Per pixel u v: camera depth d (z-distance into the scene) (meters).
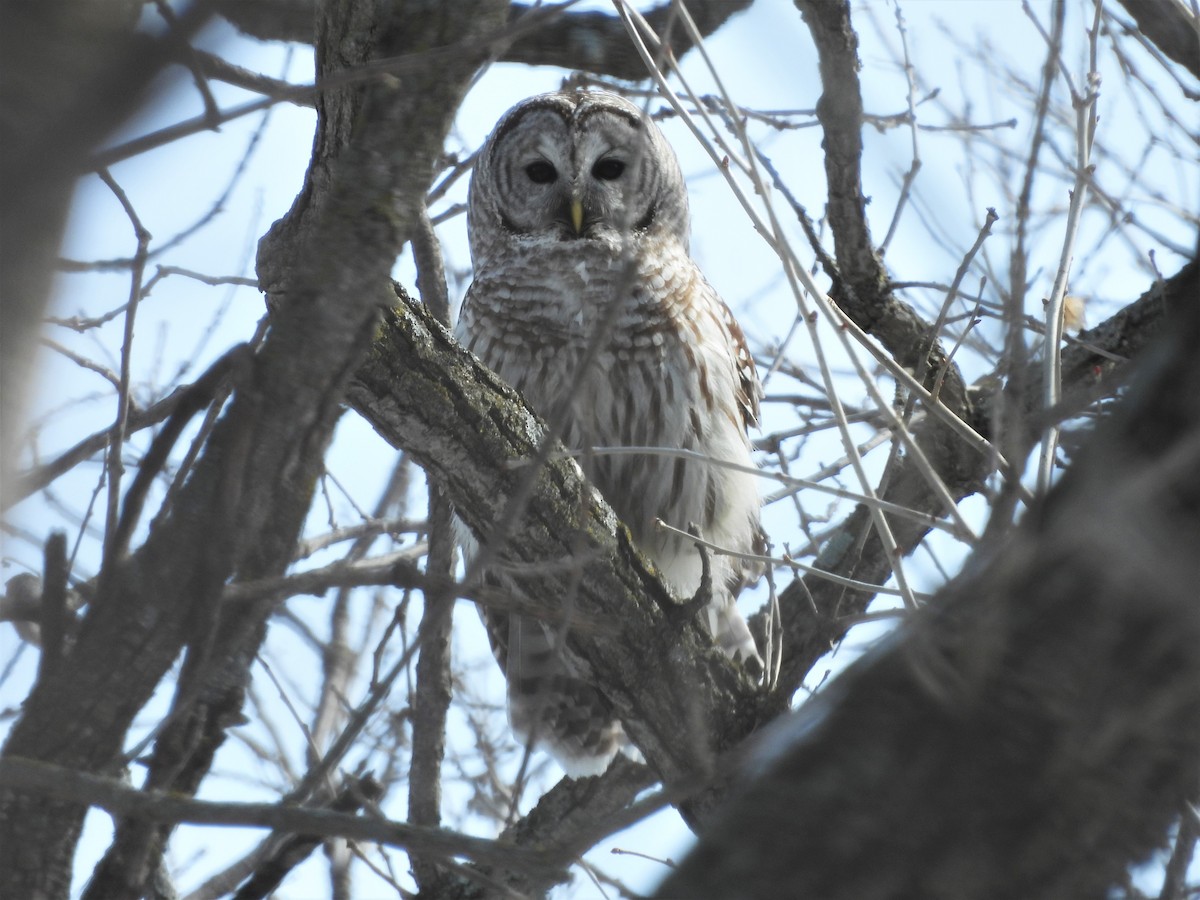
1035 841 4.55
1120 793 4.55
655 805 5.50
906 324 10.82
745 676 9.42
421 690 10.34
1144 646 4.48
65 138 3.49
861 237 10.54
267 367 5.82
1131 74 9.73
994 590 4.62
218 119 4.77
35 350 3.88
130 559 5.78
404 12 5.95
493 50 6.07
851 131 10.03
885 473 8.62
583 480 7.71
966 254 8.04
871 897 4.54
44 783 5.48
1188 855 6.36
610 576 8.98
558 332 13.39
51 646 5.88
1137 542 4.41
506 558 9.05
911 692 4.68
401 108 5.82
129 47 3.45
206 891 9.37
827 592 10.77
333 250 5.82
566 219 14.09
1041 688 4.54
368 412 8.55
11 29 3.36
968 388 11.22
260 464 5.88
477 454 8.65
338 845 9.81
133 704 5.85
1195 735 4.50
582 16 11.37
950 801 4.56
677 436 13.21
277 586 5.79
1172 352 4.60
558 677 12.11
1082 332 10.99
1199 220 5.15
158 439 5.82
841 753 4.66
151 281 7.80
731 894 4.57
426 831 5.55
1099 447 4.64
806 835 4.59
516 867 5.54
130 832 6.24
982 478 10.61
